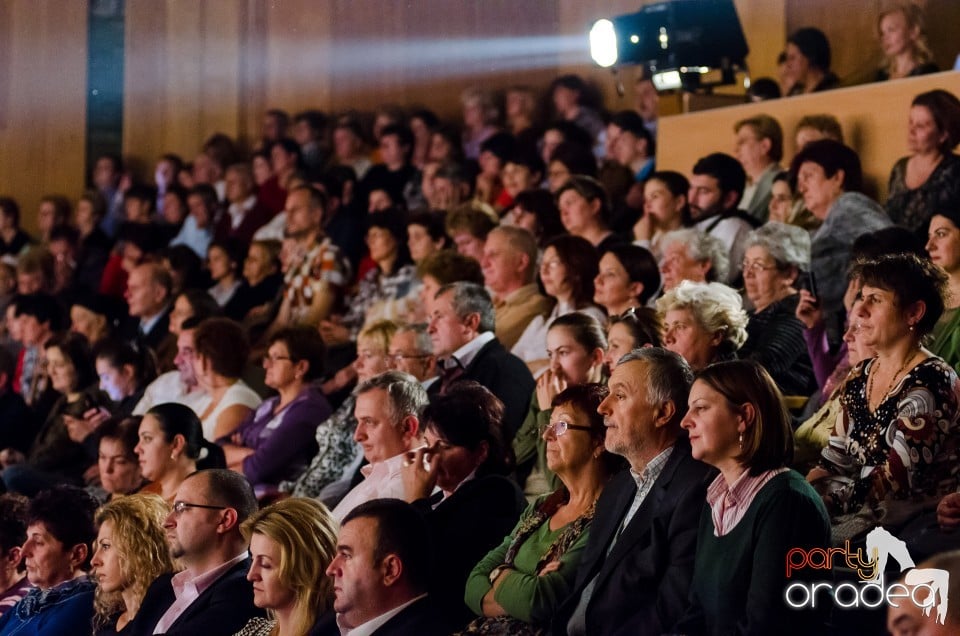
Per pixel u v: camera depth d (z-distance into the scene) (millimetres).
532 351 7918
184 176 14734
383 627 5039
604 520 5051
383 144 12352
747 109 9180
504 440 5898
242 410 8523
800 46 9852
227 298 11688
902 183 7863
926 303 5223
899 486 5027
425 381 7457
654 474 5008
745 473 4637
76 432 9484
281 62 15445
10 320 11539
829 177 7930
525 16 13766
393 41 14750
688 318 6020
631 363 5090
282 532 5406
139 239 12992
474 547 5570
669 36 9617
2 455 9984
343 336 10055
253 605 5781
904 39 9203
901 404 5094
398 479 6059
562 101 12164
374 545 5059
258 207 13055
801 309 6605
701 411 4676
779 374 6738
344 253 11031
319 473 7430
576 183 8742
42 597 6574
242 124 15648
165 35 15906
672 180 8586
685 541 4812
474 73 14219
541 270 7844
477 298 7301
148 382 9781
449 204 10859
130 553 6238
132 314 11078
